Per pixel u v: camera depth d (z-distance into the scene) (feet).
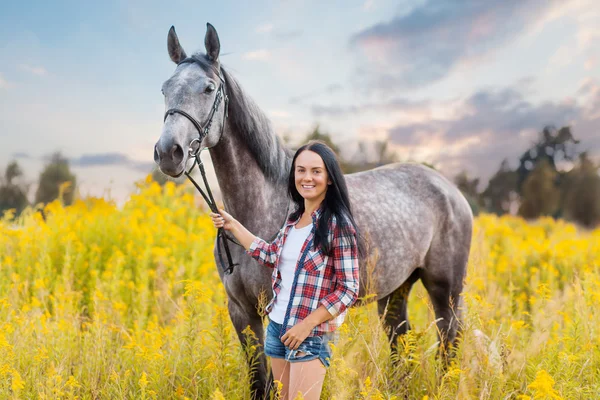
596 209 110.63
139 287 16.20
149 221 23.34
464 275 12.46
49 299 15.55
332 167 7.30
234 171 9.52
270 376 9.10
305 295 7.16
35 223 22.06
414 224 11.42
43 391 8.21
